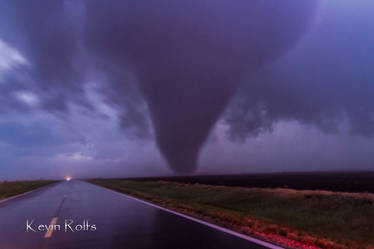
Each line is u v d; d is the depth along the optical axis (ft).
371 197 40.78
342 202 41.47
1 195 84.33
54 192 94.89
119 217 36.29
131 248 21.08
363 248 22.24
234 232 26.35
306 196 49.01
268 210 44.86
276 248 20.56
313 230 30.01
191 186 98.58
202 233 25.91
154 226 29.58
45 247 22.02
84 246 22.00
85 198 66.74
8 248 21.95
